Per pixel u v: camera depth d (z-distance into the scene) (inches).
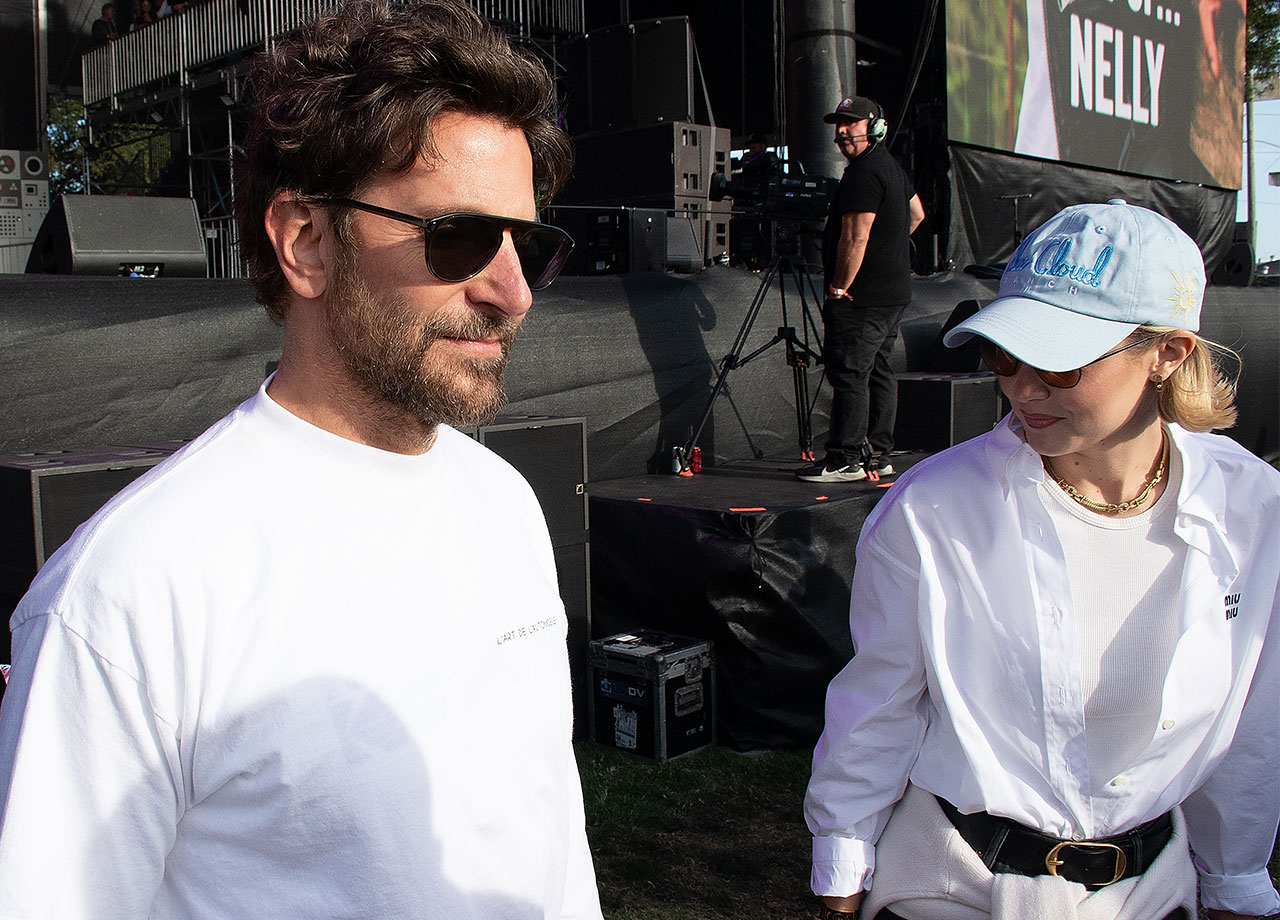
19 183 335.9
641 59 296.5
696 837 123.8
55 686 33.6
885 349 191.5
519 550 45.3
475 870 39.2
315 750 35.9
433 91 37.4
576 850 48.1
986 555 57.6
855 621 64.2
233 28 402.3
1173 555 56.1
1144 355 53.7
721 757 147.6
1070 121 351.6
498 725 40.8
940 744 60.1
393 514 40.1
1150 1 381.4
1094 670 56.7
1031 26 333.4
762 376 213.9
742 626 148.5
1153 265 53.1
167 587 34.6
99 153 577.9
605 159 304.2
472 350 39.8
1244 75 443.2
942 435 218.8
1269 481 57.7
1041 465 56.7
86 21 547.2
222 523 36.5
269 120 38.6
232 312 141.9
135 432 133.6
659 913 107.3
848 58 283.7
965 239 324.5
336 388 40.1
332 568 37.8
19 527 101.8
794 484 176.7
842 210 176.6
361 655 37.4
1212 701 55.7
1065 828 56.7
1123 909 57.1
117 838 33.9
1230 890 62.1
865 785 61.6
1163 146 395.2
